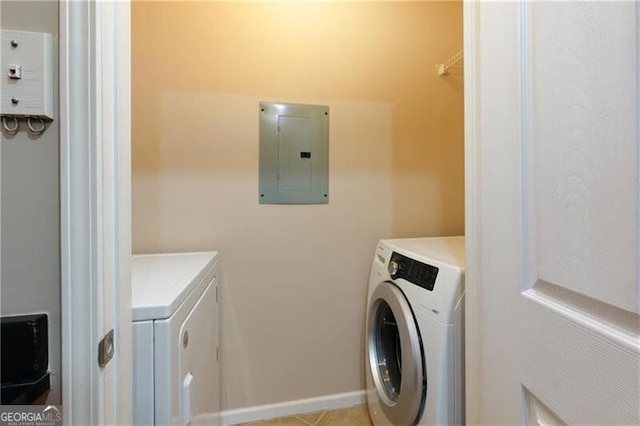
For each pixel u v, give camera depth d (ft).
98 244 1.75
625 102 1.34
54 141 1.70
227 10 5.42
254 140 5.57
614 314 1.40
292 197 5.76
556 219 1.72
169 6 5.23
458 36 6.33
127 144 2.07
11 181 1.69
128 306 2.10
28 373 1.67
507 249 2.14
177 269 3.89
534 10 1.87
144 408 2.49
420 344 3.76
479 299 2.51
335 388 6.04
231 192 5.52
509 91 2.09
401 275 4.28
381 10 6.02
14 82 1.65
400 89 6.15
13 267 1.70
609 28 1.41
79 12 1.70
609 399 1.41
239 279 5.60
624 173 1.34
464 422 3.41
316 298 5.92
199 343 3.58
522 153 1.98
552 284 1.76
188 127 5.33
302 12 5.70
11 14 1.65
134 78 5.14
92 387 1.73
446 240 5.49
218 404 5.14
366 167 6.07
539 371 1.85
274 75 5.62
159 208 5.27
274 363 5.77
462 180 6.48
